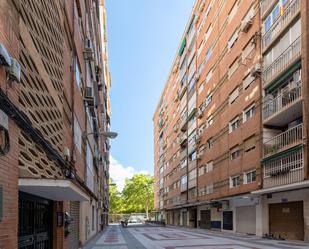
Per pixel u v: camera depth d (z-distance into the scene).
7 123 4.77
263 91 25.55
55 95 8.84
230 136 32.03
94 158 25.58
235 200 31.27
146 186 92.06
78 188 7.23
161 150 78.38
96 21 28.84
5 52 4.41
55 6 9.08
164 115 75.06
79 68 15.05
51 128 8.27
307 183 18.64
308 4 20.12
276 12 24.38
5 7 4.80
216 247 17.92
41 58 7.39
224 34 34.91
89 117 20.62
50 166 8.03
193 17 48.50
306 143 19.39
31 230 7.76
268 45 25.09
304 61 20.05
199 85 44.69
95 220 30.52
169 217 68.94
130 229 41.78
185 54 53.53
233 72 32.00
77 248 16.34
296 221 22.02
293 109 21.61
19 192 6.67
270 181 23.48
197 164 44.22
